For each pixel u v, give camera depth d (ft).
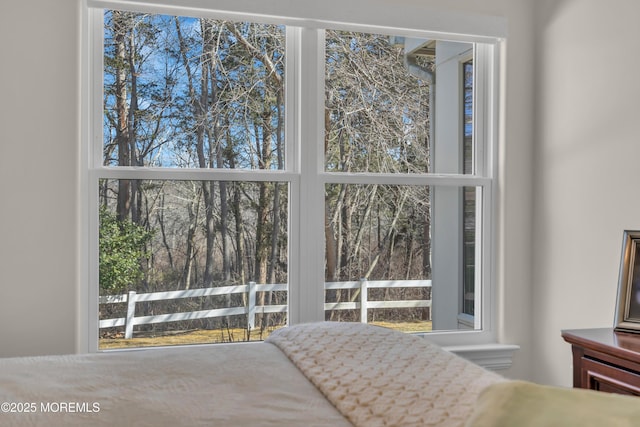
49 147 7.68
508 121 9.88
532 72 10.02
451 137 9.93
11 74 7.54
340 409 3.52
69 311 7.74
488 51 10.05
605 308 8.36
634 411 2.42
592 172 8.66
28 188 7.59
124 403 3.61
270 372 4.35
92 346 8.13
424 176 9.69
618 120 8.18
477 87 10.06
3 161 7.50
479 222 10.03
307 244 9.00
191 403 3.63
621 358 6.17
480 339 9.89
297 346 4.97
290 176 8.96
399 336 5.20
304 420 3.37
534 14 10.02
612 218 8.26
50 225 7.67
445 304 9.81
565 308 9.16
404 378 3.90
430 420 3.20
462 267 9.93
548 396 2.66
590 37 8.73
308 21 8.93
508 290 9.86
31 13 7.62
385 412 3.35
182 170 8.52
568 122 9.18
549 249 9.56
